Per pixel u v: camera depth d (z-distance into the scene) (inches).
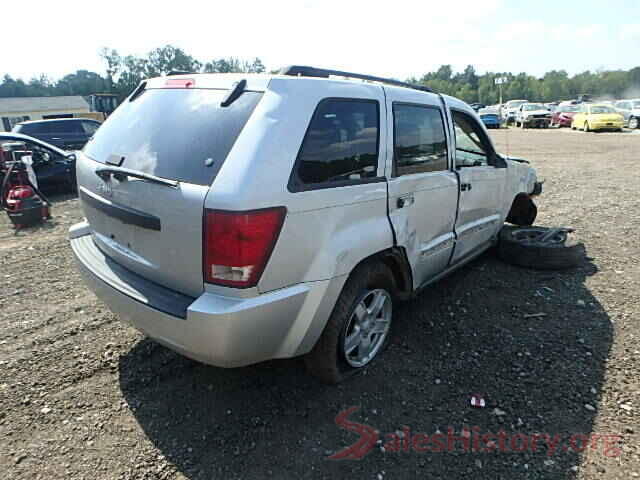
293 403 106.4
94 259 109.8
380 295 119.0
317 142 93.4
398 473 86.7
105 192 102.5
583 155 587.8
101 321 146.6
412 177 120.3
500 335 135.5
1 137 347.9
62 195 376.8
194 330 83.2
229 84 95.0
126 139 104.3
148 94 111.7
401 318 146.2
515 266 188.1
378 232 107.8
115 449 93.1
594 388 110.4
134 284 96.4
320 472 87.2
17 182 313.6
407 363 121.6
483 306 154.0
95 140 117.6
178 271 88.7
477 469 87.5
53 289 173.6
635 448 91.8
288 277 88.7
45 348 129.8
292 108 89.7
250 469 88.0
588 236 228.7
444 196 136.4
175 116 97.9
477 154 164.7
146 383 114.2
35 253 219.3
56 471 87.6
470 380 114.3
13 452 92.0
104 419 101.6
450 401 106.7
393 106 115.8
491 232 180.7
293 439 95.4
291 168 87.0
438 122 135.3
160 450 92.9
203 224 81.3
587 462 88.7
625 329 137.0
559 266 181.6
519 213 225.3
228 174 81.3
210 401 107.5
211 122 90.7
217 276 82.8
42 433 97.2
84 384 113.7
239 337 83.7
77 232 126.2
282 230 85.0
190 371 119.1
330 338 103.5
